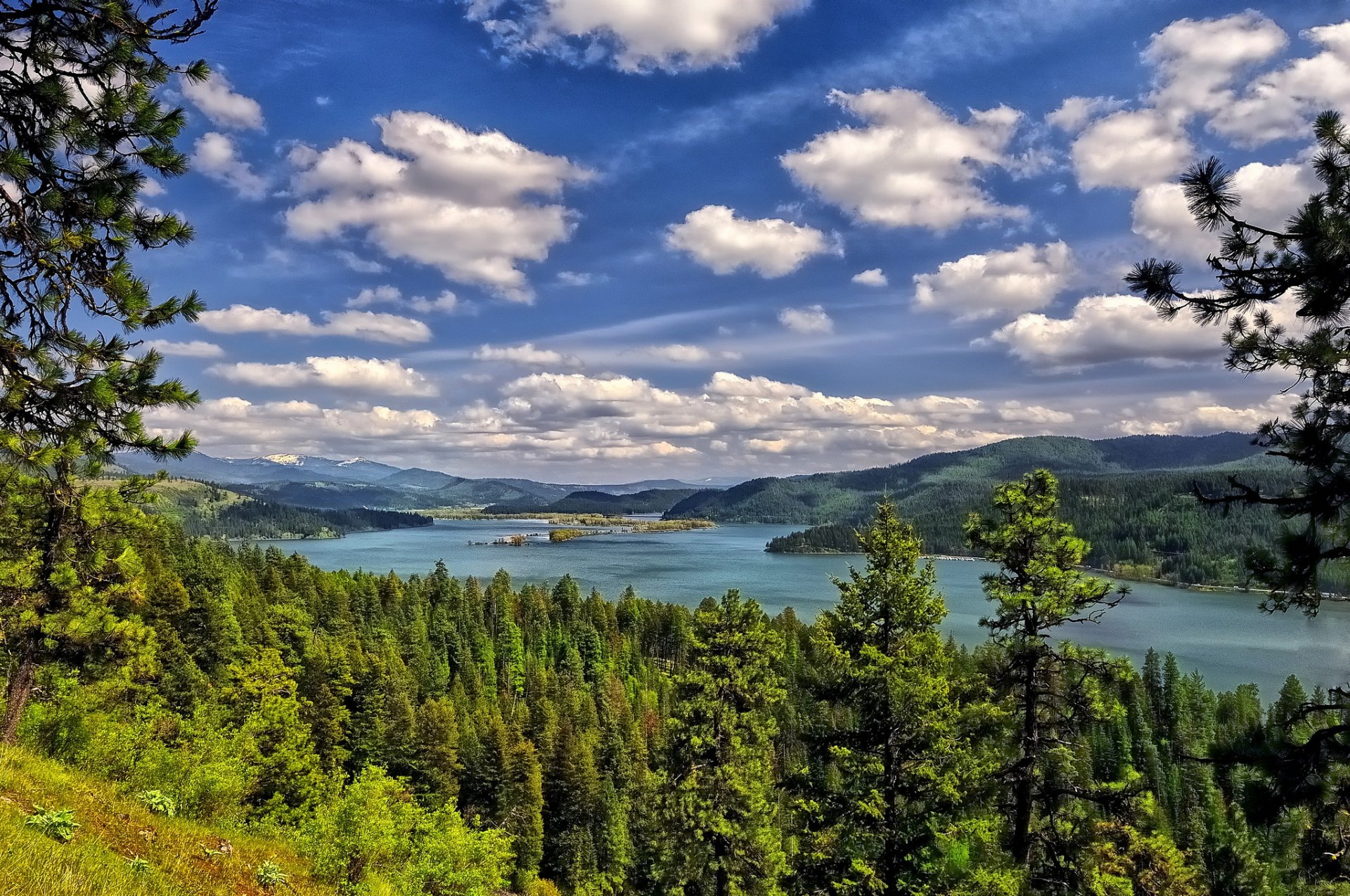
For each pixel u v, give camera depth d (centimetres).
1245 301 961
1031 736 2034
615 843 5859
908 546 2159
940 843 2003
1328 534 899
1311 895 984
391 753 5875
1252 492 966
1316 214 851
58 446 955
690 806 2686
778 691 2969
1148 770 7425
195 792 2128
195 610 6312
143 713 2606
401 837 2336
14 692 1742
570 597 13438
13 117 907
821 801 2177
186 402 1007
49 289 928
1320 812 920
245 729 3297
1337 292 887
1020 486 2106
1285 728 949
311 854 2097
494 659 10619
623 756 6981
